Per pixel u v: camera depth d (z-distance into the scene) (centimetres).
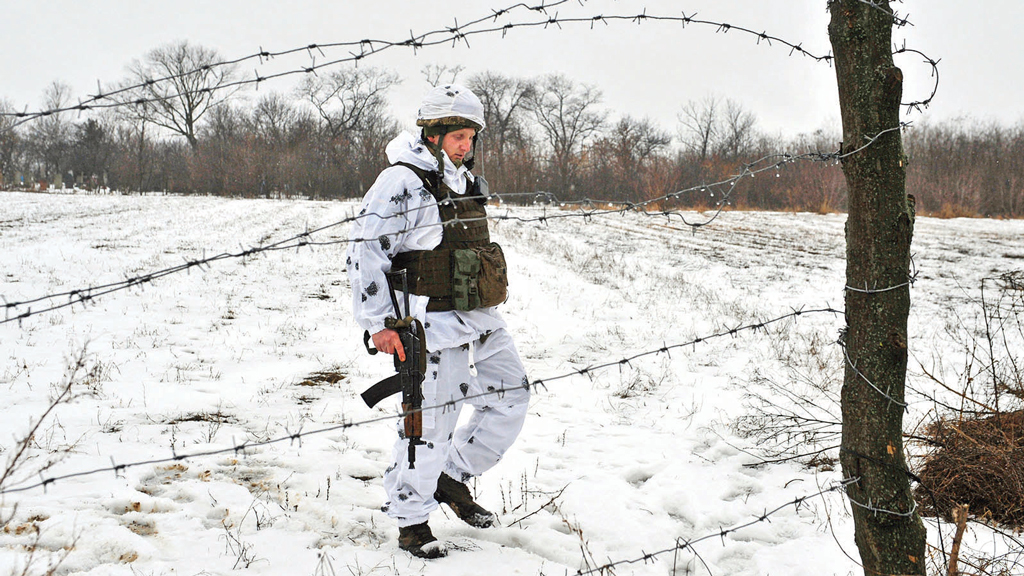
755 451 485
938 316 1095
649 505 398
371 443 479
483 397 342
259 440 476
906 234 250
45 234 1886
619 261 1766
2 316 853
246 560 311
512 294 1163
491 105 7744
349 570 305
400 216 306
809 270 1692
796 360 765
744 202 4653
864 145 247
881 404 254
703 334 908
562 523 368
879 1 242
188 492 383
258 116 7106
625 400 613
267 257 1546
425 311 312
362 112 7325
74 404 538
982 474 378
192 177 6303
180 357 710
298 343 798
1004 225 3369
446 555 323
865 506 258
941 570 292
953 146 4959
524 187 5162
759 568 332
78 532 325
